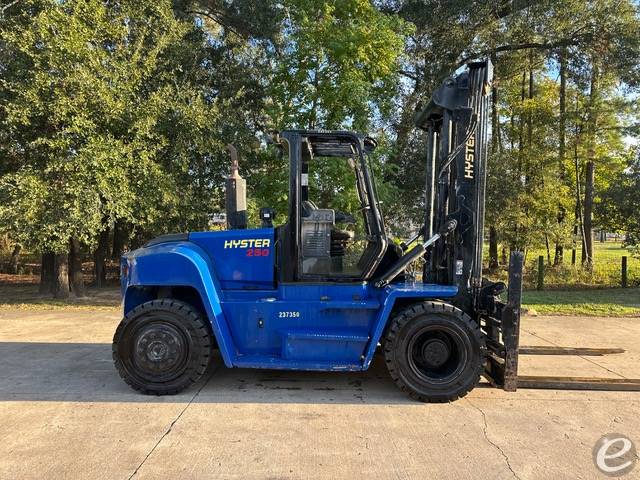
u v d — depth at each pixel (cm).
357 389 479
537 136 1678
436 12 1392
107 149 879
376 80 1041
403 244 555
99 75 903
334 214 486
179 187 1027
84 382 490
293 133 480
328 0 1000
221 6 1308
